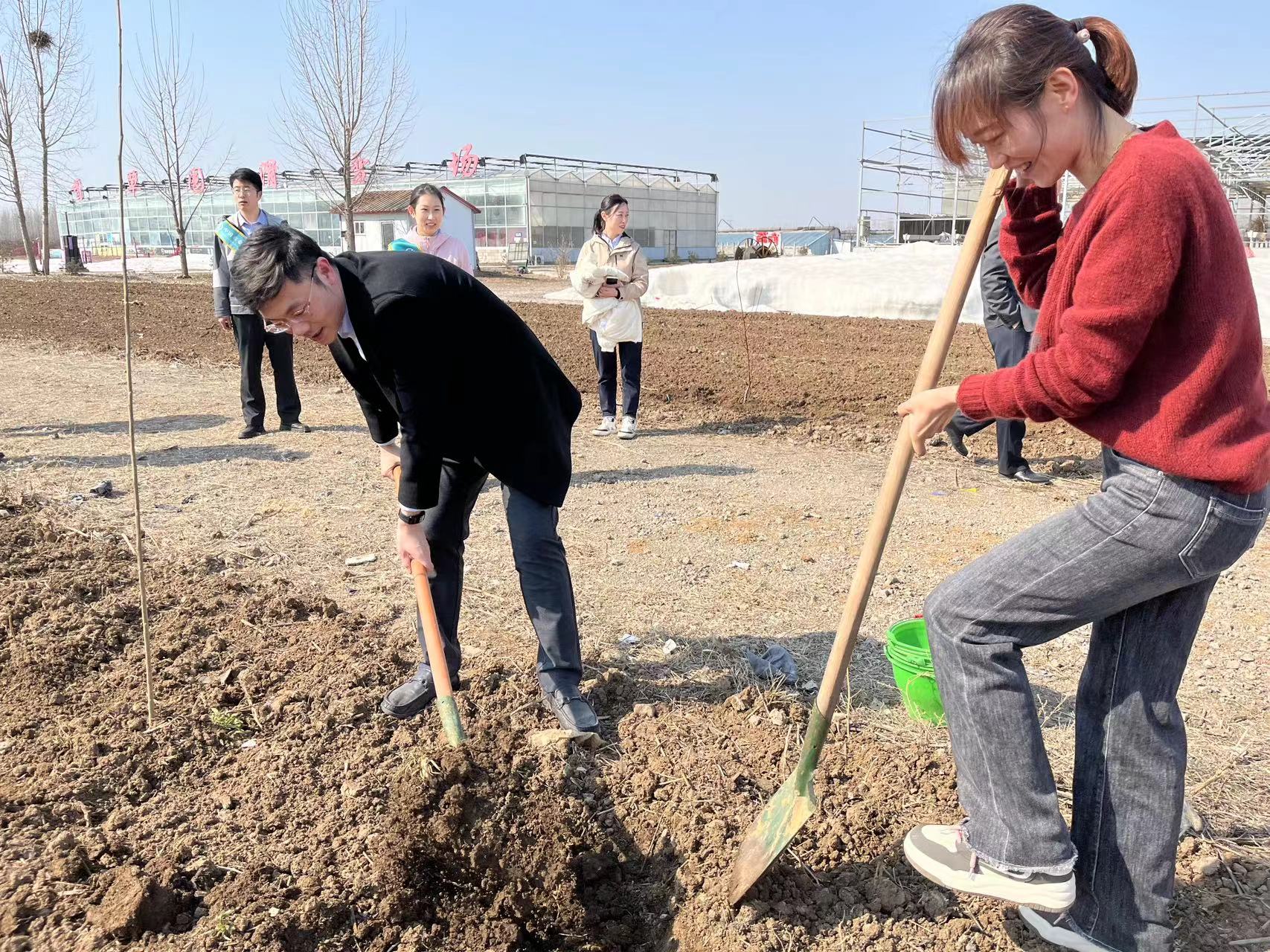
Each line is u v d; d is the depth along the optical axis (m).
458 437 3.18
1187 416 1.87
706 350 13.01
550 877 2.70
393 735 3.41
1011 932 2.55
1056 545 2.07
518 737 3.32
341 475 6.68
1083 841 2.29
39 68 31.05
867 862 2.80
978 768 2.21
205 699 3.60
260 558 5.07
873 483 6.53
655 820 3.04
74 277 33.03
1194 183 1.79
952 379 10.69
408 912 2.69
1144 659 2.16
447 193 41.06
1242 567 4.81
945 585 2.23
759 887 2.70
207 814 3.05
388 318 2.83
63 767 3.22
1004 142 1.97
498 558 5.10
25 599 4.30
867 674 3.85
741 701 3.57
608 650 4.04
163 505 5.99
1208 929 2.53
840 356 12.51
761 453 7.47
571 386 3.49
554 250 48.78
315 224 49.28
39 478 6.56
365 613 4.39
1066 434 7.86
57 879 2.72
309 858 2.85
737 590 4.66
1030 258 2.33
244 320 7.58
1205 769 3.15
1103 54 2.02
